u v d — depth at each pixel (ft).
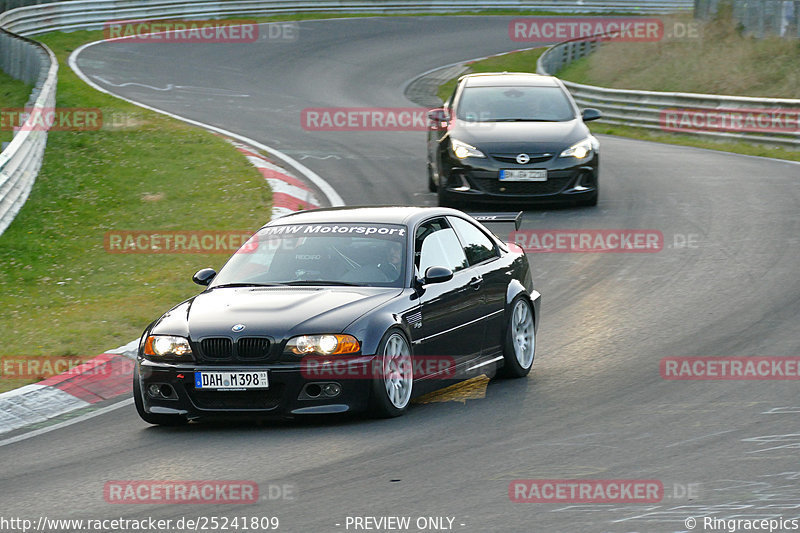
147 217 182.91
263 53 452.35
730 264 144.77
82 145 242.99
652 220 175.22
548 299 133.28
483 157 178.70
